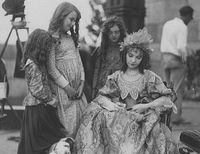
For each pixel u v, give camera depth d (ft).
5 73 19.69
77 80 15.48
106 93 15.25
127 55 15.11
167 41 24.64
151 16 41.91
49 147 14.39
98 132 14.40
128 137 14.15
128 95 15.16
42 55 14.33
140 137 14.12
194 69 35.96
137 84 15.16
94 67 17.37
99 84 16.85
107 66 16.87
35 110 14.51
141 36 15.05
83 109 15.66
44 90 14.30
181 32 24.31
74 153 14.48
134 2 29.25
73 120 15.17
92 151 14.12
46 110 14.60
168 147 14.52
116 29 16.56
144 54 15.16
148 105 14.60
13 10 19.30
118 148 14.16
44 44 14.33
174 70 24.41
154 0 41.65
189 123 24.76
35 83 14.23
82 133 14.53
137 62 15.05
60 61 15.20
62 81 14.92
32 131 14.44
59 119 15.06
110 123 14.43
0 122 22.57
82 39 24.47
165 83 16.14
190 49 38.83
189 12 24.86
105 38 16.89
